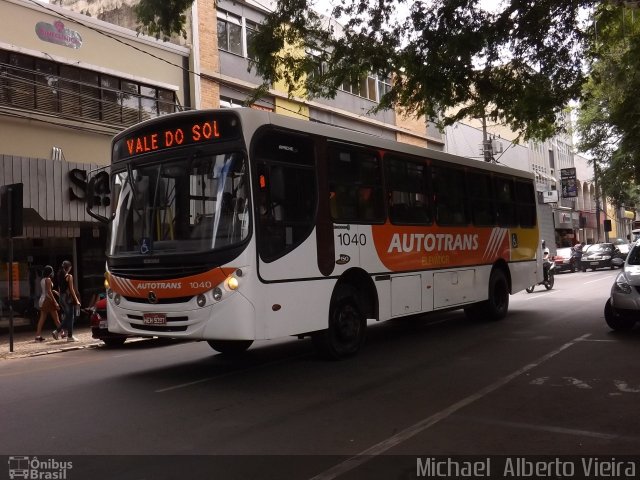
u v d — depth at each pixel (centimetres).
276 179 770
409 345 1012
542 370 788
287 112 2383
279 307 754
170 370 869
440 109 1345
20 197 1191
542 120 1491
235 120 744
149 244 772
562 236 4947
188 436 540
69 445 523
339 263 856
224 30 2128
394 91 1304
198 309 726
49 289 1344
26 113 1513
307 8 1130
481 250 1231
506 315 1357
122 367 930
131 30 1806
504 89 1245
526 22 1080
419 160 1062
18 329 1577
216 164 748
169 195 773
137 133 819
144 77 1831
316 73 1259
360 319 916
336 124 2683
